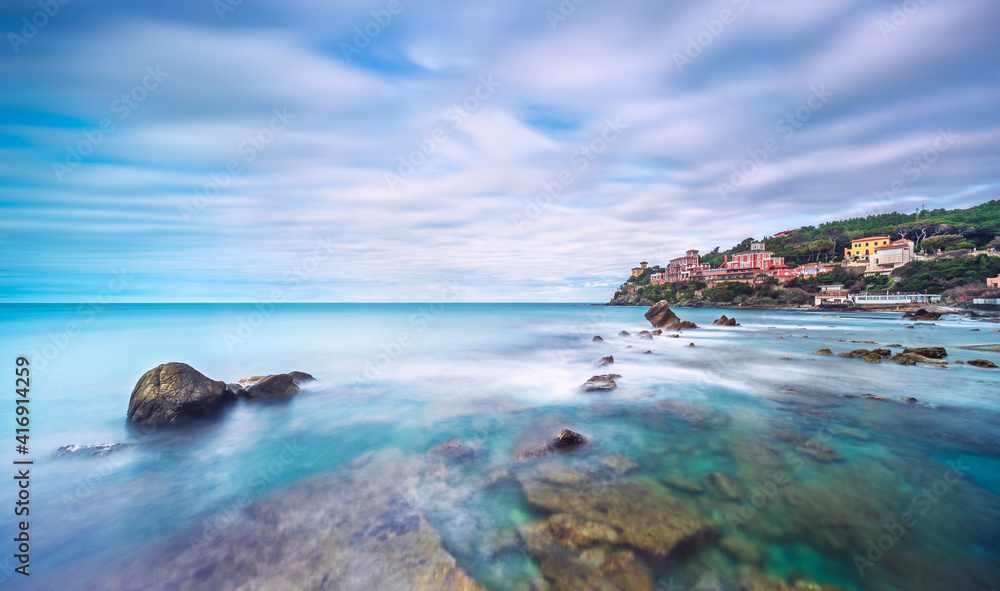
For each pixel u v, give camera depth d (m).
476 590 4.96
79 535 6.35
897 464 8.30
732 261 132.25
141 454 9.41
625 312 90.88
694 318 65.69
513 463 8.59
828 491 7.19
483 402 13.59
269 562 5.62
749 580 5.08
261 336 32.84
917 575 5.18
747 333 37.31
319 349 25.83
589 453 9.00
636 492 7.19
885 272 103.44
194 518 6.75
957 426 10.50
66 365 19.91
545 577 5.17
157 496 7.49
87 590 5.22
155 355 22.97
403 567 5.43
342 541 6.02
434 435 10.48
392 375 17.97
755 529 6.07
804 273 118.31
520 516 6.52
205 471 8.52
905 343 28.89
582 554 5.56
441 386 15.93
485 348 26.75
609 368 19.16
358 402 13.65
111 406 13.00
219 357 22.66
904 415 11.47
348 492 7.50
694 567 5.30
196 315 65.75
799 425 10.78
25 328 37.50
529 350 25.91
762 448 9.22
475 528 6.24
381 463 8.78
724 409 12.30
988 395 13.59
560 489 7.35
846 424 10.74
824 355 22.86
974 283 82.88
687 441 9.68
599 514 6.47
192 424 11.32
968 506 6.71
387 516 6.66
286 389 14.24
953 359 20.53
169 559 5.74
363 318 61.12
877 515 6.47
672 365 20.03
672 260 147.50
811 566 5.33
